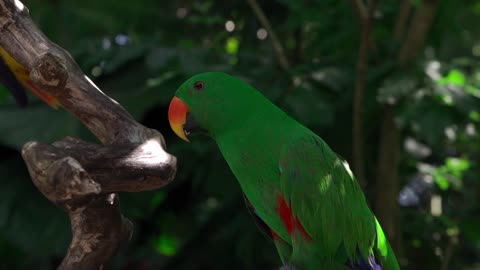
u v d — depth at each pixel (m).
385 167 3.59
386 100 3.16
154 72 3.71
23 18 1.65
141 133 1.62
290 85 3.43
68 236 3.73
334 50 3.92
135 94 3.71
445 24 4.01
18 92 2.13
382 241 2.28
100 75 4.04
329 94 3.64
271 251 3.89
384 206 3.59
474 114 3.52
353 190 2.17
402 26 3.75
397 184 3.62
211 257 4.28
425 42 3.90
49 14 4.77
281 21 4.37
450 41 4.71
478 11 4.91
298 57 4.21
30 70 1.64
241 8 4.37
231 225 4.12
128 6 4.78
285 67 3.62
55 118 3.75
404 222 4.02
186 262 4.33
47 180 1.39
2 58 2.04
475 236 3.88
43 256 3.80
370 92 3.46
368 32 3.12
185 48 3.89
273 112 2.10
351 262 2.16
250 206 2.33
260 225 2.34
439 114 3.15
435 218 3.93
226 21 4.40
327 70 3.46
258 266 4.06
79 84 1.63
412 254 3.99
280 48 3.83
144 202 3.89
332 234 2.08
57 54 1.59
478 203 4.01
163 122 3.95
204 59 3.73
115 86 3.94
